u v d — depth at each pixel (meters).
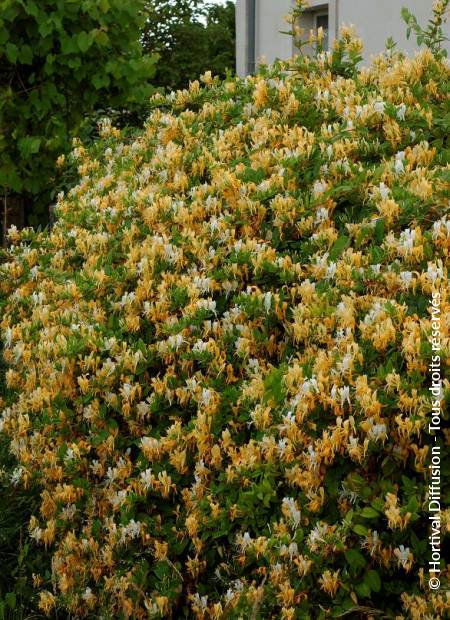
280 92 4.00
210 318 3.18
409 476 2.35
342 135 3.40
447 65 3.86
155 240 3.42
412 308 2.56
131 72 6.99
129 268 3.49
